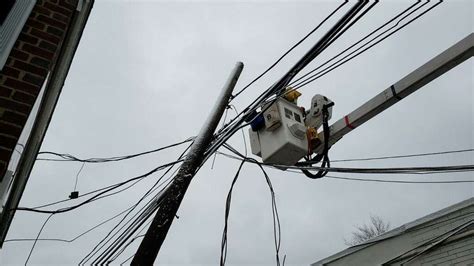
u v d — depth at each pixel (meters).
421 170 3.54
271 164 4.30
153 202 4.09
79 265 5.90
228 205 3.96
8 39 2.68
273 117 4.30
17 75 2.87
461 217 7.25
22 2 2.98
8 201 3.90
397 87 3.81
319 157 4.30
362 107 4.11
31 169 3.91
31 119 3.09
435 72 3.55
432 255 7.46
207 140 2.76
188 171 2.48
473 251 6.86
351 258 8.88
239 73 3.55
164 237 2.13
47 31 3.27
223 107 3.13
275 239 4.05
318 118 4.51
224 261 3.56
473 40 3.31
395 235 8.20
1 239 4.34
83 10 4.09
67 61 4.06
